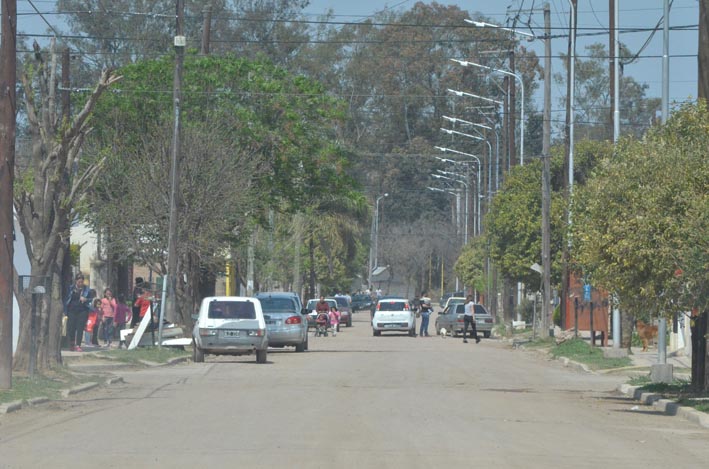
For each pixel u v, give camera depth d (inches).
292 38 5516.7
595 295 2632.9
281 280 5002.5
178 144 2501.2
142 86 2960.1
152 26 5182.1
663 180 1343.5
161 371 1948.8
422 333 4220.0
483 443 960.9
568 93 2878.9
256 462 823.7
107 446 916.0
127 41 5132.9
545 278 3152.1
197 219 2748.5
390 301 4168.3
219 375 1855.3
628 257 1346.0
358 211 5103.3
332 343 3398.1
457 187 7455.7
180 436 987.9
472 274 5964.6
